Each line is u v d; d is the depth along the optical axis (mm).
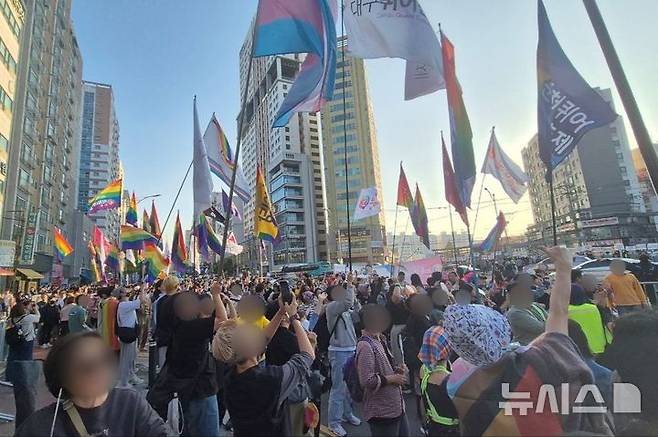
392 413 3678
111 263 25188
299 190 106000
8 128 34969
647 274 12359
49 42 53875
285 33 6816
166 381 4098
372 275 21938
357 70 90562
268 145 114562
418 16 7641
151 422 2426
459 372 2588
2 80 33469
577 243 63406
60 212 62594
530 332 4152
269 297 10242
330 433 5625
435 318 5660
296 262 100062
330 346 5910
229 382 2889
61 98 61750
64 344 2199
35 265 45750
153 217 20172
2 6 33281
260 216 9625
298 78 7805
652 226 61188
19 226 40125
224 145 9602
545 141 4887
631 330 2516
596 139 68500
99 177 126125
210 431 4109
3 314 15758
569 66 4844
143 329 11344
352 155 89812
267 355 4363
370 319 3912
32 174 47562
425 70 7980
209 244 15914
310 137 112562
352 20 7770
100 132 128500
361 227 90375
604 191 66500
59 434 2125
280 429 2902
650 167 3844
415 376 5938
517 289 4441
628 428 2332
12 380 5098
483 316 2307
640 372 2387
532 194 83438
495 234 16609
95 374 2186
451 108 6730
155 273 15578
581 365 2088
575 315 4793
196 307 4297
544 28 5086
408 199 14453
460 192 6566
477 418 2051
